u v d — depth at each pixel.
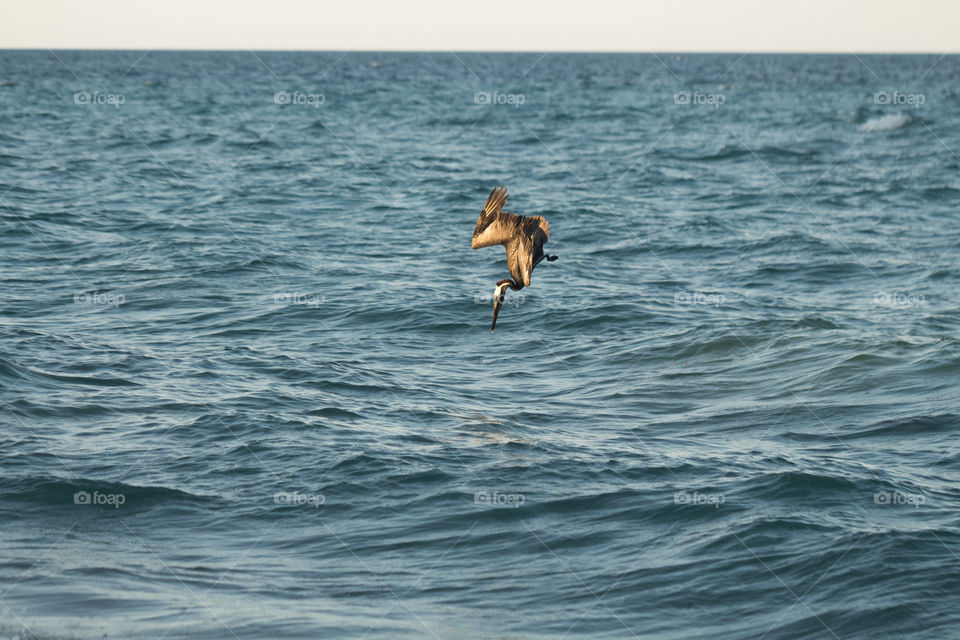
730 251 29.94
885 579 10.65
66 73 142.75
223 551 11.20
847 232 32.84
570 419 16.09
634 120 74.50
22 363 17.22
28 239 28.55
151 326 20.84
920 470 13.95
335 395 16.66
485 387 17.78
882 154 55.34
